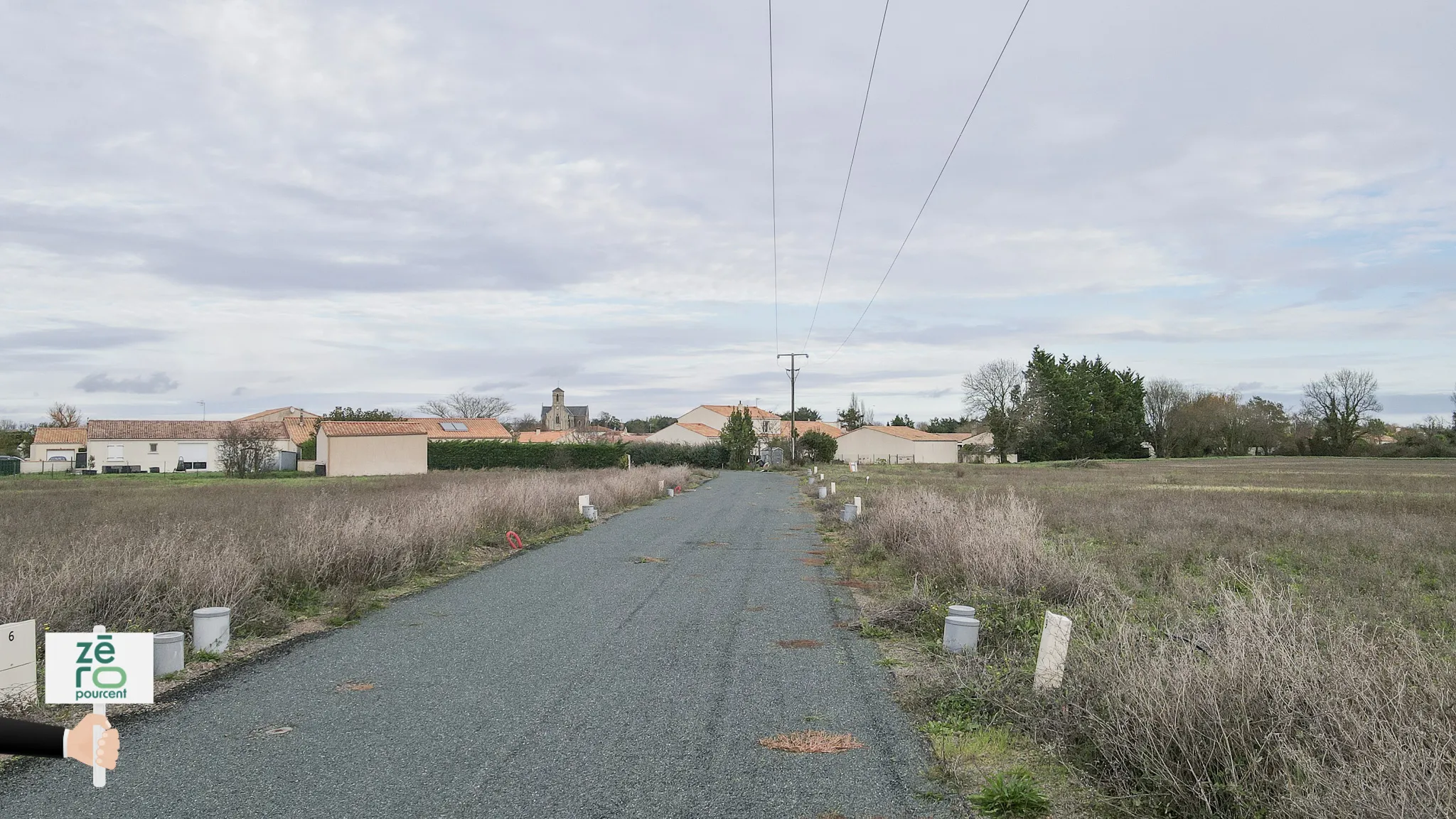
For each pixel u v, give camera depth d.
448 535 14.53
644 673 7.10
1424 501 26.59
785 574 12.93
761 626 9.04
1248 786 4.15
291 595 10.05
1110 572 11.45
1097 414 93.94
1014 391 92.62
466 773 4.80
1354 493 31.78
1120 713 4.95
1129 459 94.06
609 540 17.75
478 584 11.98
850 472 57.47
